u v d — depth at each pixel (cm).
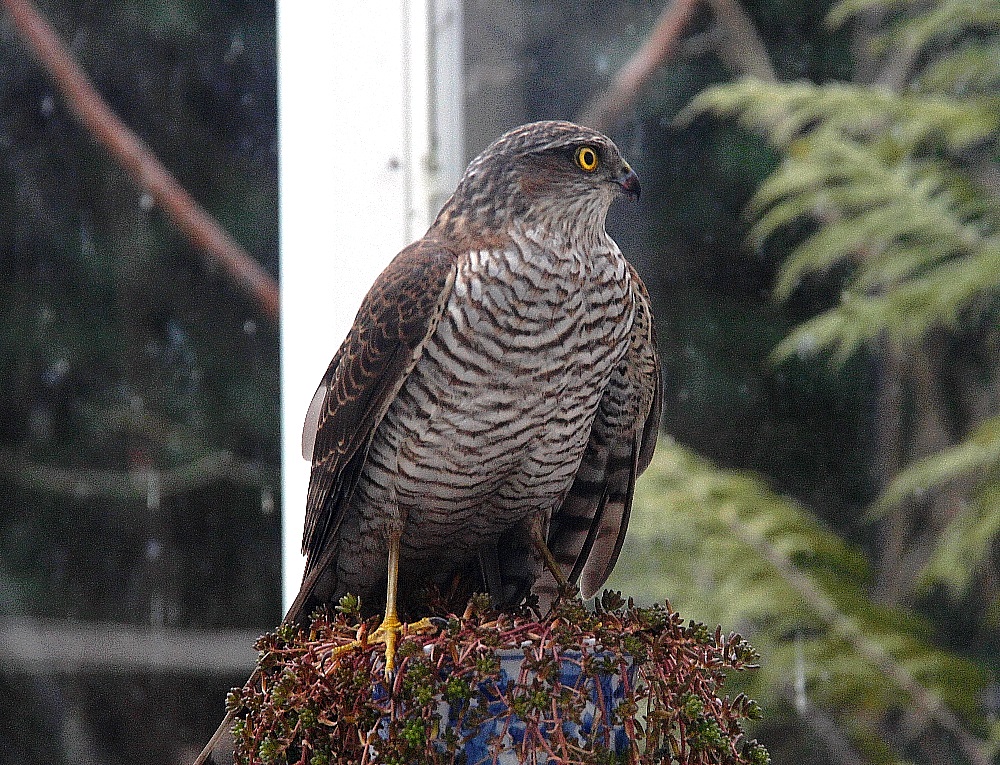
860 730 1103
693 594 1041
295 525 623
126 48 1656
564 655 400
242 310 1645
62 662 1642
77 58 1648
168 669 1661
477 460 510
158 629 1658
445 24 700
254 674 428
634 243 1543
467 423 502
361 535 535
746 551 1030
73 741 1636
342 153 618
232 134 1653
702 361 1545
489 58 1046
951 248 1020
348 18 621
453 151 694
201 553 1683
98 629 1642
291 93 632
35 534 1659
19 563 1652
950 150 1197
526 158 501
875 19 1451
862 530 1543
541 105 1397
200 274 1653
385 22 624
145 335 1648
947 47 1354
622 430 552
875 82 1450
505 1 1055
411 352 494
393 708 398
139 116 1652
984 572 1305
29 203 1647
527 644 397
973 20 1037
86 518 1664
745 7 1553
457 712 398
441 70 696
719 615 1026
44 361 1636
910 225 1019
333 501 518
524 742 391
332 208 616
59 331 1642
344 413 510
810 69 1534
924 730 1270
